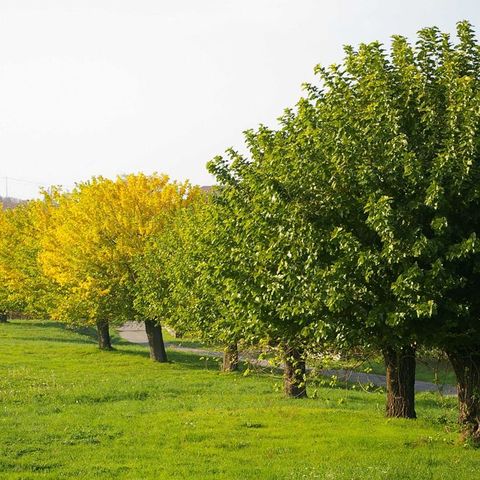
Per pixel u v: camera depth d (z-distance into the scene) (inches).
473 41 638.5
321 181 621.3
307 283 608.7
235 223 780.0
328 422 907.4
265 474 639.1
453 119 568.7
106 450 761.0
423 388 1659.7
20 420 937.5
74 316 1887.3
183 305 1475.1
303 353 733.3
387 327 590.9
